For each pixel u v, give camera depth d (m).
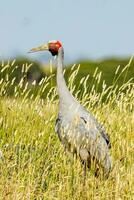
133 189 12.90
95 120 14.98
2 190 12.62
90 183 13.23
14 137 14.62
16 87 15.40
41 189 13.14
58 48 15.48
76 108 14.48
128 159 14.09
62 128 14.64
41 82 15.37
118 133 15.04
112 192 12.95
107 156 14.48
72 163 14.20
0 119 14.71
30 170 13.17
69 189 12.98
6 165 13.39
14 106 15.28
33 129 14.96
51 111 15.65
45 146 14.67
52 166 14.16
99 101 15.92
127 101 16.12
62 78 15.12
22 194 12.52
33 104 15.43
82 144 14.52
